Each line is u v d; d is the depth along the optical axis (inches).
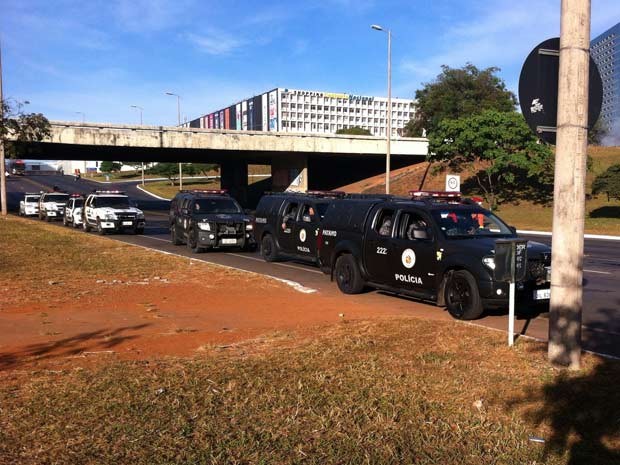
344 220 440.8
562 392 194.1
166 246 809.5
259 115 6476.4
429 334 278.2
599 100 219.3
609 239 1021.2
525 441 158.1
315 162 2497.5
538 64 226.4
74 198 1206.3
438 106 2442.2
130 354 252.7
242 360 236.7
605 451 152.2
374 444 155.5
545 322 337.7
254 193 2746.1
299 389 198.5
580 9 213.2
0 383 209.2
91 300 382.6
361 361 231.8
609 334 307.4
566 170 216.7
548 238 1016.2
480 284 326.6
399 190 1982.0
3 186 1409.9
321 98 6466.5
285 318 332.8
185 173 3673.7
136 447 154.1
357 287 424.2
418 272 370.6
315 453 150.6
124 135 1728.6
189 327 307.9
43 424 170.6
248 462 145.8
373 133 6840.6
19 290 411.5
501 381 207.0
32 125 1231.5
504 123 1488.7
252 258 676.1
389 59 1325.0
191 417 174.6
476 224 378.0
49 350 261.0
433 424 169.2
